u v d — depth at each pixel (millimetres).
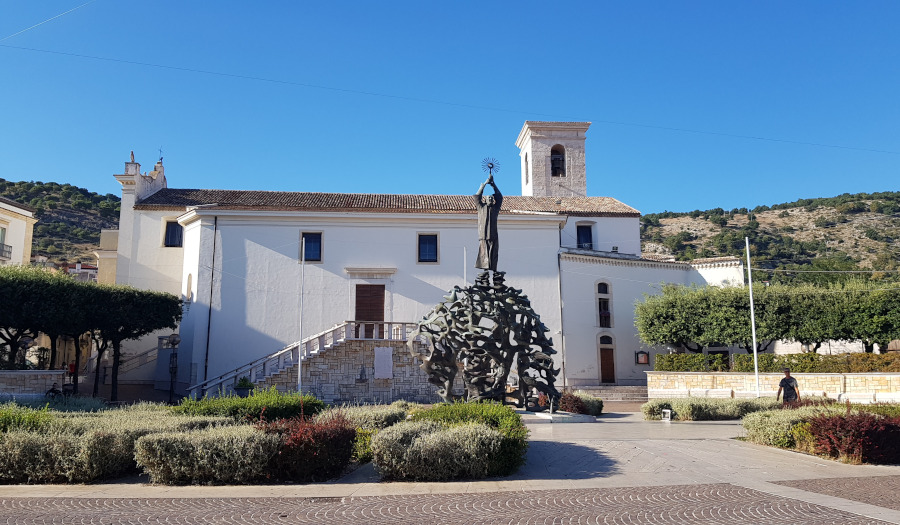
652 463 12867
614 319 40938
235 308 35625
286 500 9625
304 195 44719
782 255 82562
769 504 9281
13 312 26531
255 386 30062
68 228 83812
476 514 8664
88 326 29156
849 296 33719
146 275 40094
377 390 31594
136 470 12023
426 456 11133
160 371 37531
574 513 8703
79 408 22125
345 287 36594
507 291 22203
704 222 105875
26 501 9453
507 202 46938
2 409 13586
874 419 13453
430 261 37500
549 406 23594
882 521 8219
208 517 8484
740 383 32469
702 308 35562
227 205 36938
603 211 45000
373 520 8336
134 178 41250
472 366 21828
